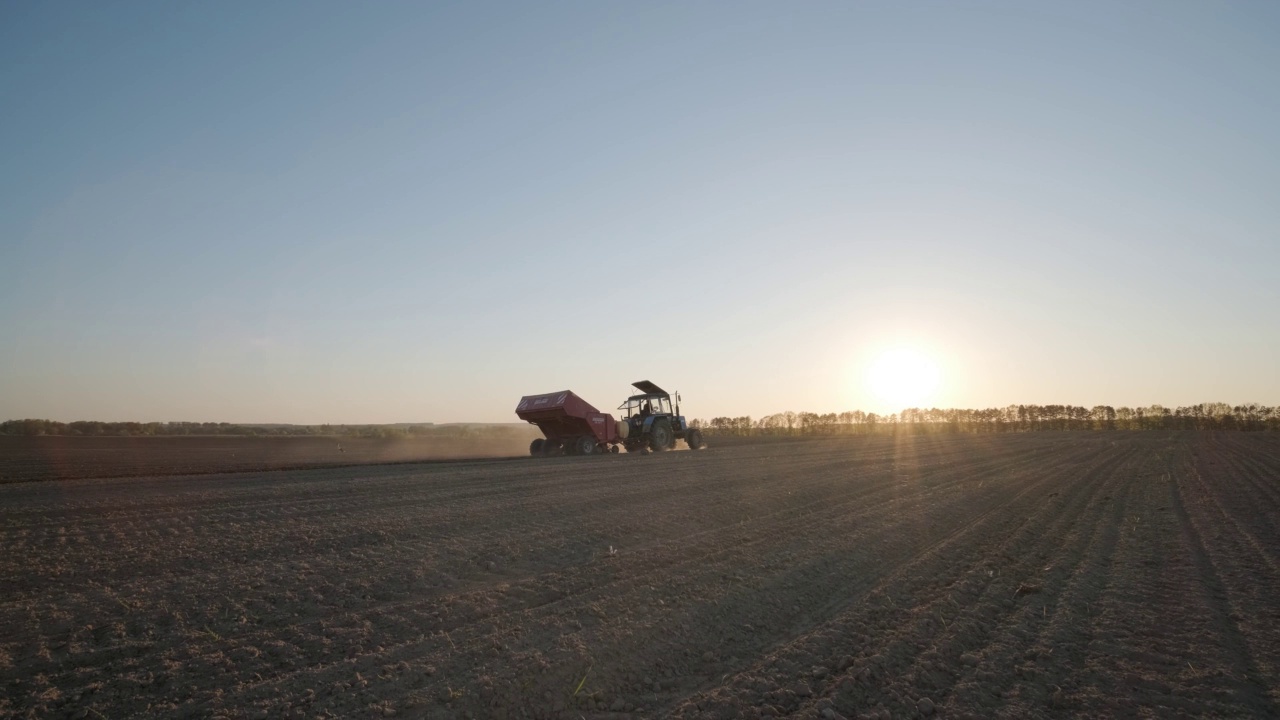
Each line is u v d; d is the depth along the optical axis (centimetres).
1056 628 739
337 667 619
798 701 568
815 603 870
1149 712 535
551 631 722
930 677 612
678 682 625
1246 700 551
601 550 1123
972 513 1562
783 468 2559
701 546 1147
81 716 529
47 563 965
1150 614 786
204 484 1902
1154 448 4059
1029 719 526
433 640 689
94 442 4997
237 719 523
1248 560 1052
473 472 2298
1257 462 2939
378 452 4069
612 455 3219
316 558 1015
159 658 641
